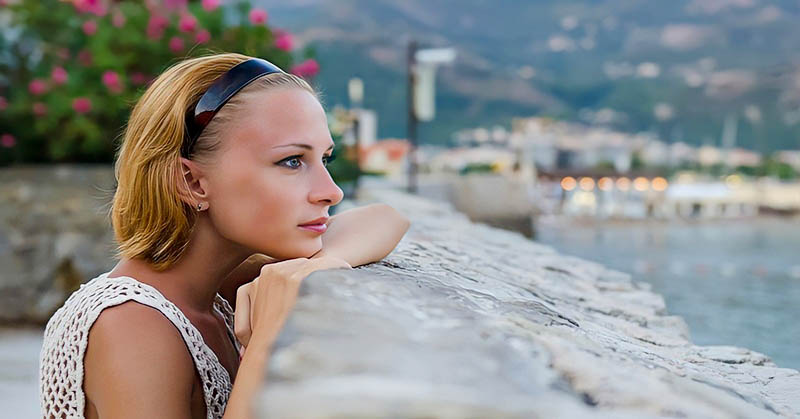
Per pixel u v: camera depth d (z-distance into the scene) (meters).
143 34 6.33
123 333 1.06
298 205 1.10
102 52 6.14
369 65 175.00
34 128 5.96
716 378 0.89
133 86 6.07
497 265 2.00
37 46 6.63
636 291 2.19
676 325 1.72
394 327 0.64
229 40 6.44
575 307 1.63
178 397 1.08
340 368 0.53
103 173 5.46
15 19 6.49
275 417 0.45
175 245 1.16
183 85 1.12
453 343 0.61
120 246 1.19
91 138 5.86
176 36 6.30
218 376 1.14
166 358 1.08
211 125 1.11
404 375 0.52
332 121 6.93
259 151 1.10
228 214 1.12
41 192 5.30
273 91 1.12
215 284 1.23
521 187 13.19
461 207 12.98
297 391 0.48
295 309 0.67
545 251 2.92
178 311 1.12
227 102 1.11
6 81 6.45
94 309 1.08
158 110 1.13
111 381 1.05
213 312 1.30
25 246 5.21
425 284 0.88
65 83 6.03
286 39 6.62
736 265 11.34
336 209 5.12
